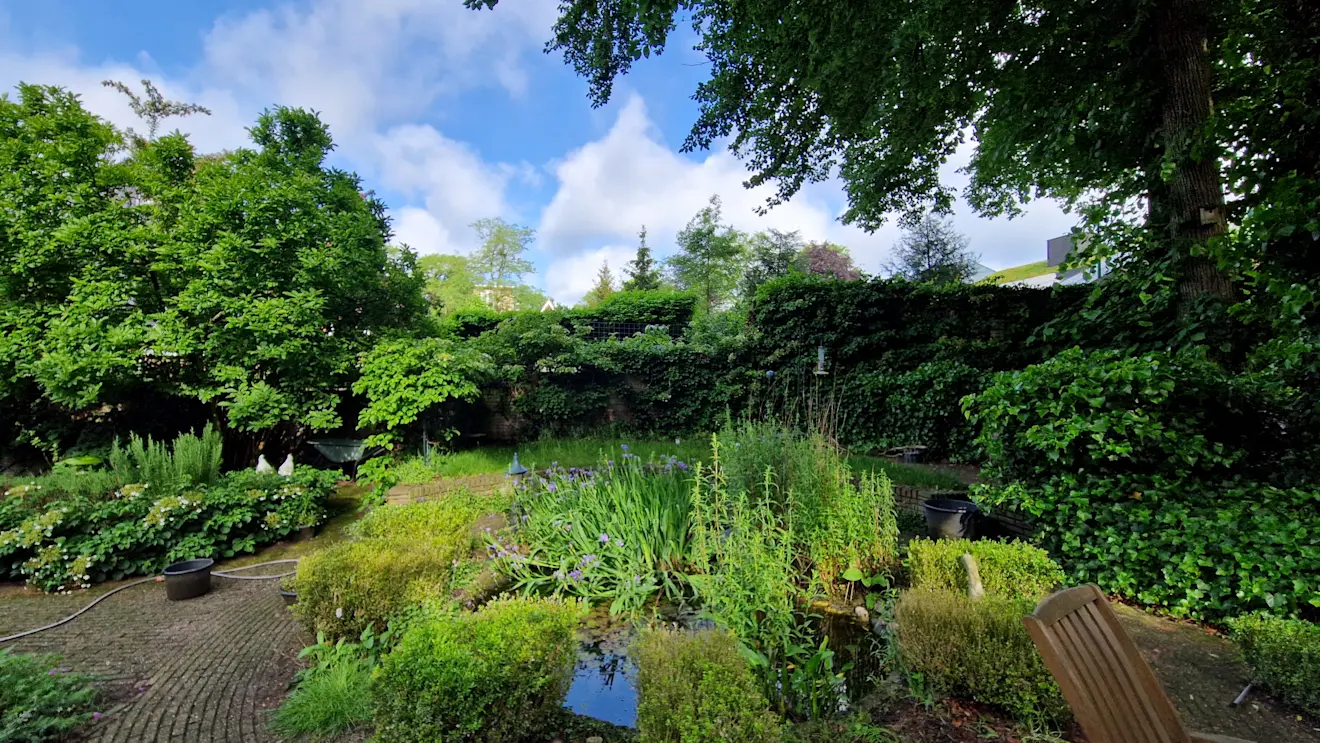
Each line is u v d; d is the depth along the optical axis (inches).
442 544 126.2
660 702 67.4
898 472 237.1
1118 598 127.1
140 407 290.4
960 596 94.9
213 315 267.4
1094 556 132.0
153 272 272.1
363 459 300.5
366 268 301.7
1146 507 124.7
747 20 242.7
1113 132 205.2
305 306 265.9
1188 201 181.9
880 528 142.7
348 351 296.7
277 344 264.5
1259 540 108.4
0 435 286.5
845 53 216.8
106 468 233.5
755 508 138.4
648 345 438.9
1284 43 166.7
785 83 275.3
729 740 62.8
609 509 158.7
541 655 78.2
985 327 360.8
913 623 88.4
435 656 74.6
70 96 272.2
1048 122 218.2
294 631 125.0
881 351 374.0
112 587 159.5
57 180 260.7
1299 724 81.6
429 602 103.7
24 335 249.0
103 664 109.8
